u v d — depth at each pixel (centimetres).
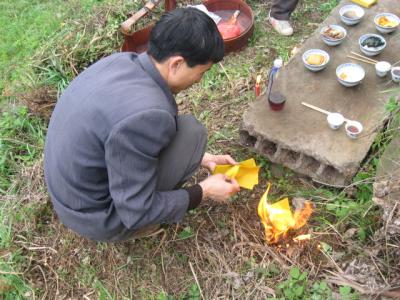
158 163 224
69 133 196
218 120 338
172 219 222
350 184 270
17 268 276
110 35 406
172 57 187
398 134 264
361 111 286
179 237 278
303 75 310
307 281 247
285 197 287
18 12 465
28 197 308
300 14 418
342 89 299
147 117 180
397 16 341
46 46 410
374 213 259
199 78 205
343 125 280
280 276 254
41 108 359
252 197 291
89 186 207
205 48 187
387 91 286
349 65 307
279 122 285
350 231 261
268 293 248
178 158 236
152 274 267
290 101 296
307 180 290
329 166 277
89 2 455
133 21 391
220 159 274
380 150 269
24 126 353
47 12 457
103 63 203
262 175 299
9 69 408
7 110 368
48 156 213
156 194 215
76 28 422
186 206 224
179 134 238
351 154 266
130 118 179
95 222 217
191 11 190
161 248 275
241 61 379
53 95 370
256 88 307
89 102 189
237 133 326
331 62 317
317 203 278
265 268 257
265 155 293
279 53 381
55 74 385
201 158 249
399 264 239
